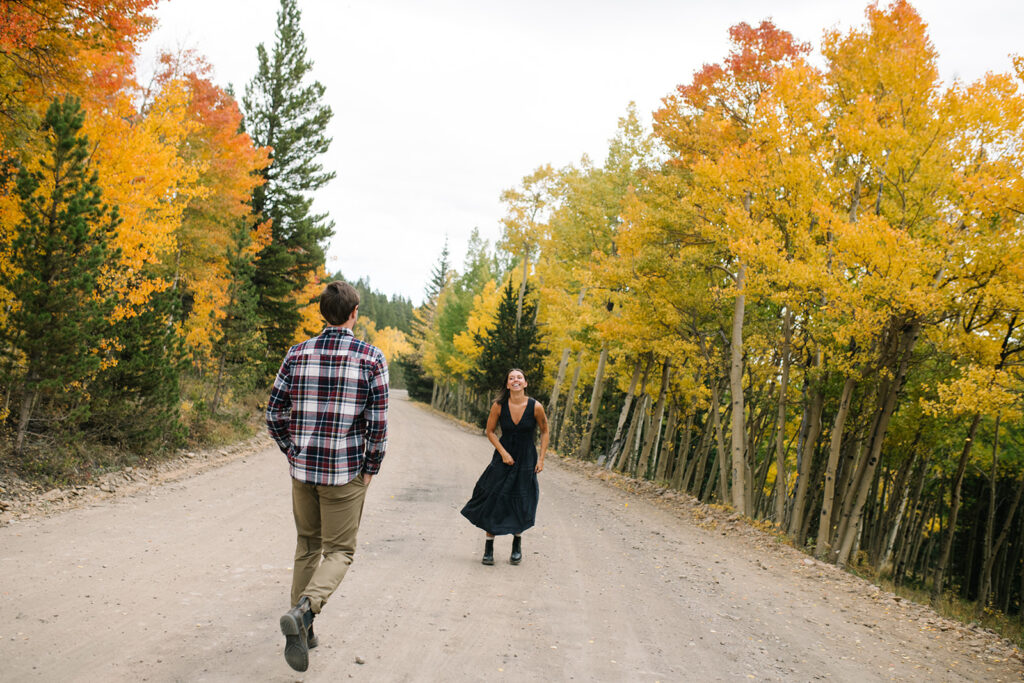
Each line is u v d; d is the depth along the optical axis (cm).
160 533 628
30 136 907
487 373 3103
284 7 2616
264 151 1986
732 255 1458
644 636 461
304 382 338
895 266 933
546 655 396
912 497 1997
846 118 1109
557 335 2552
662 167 1717
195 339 1686
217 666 327
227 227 1998
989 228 936
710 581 689
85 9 829
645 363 2136
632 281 1573
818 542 1143
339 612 435
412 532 750
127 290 1010
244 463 1262
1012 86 939
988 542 1403
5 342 816
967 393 886
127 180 1050
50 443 879
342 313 347
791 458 2277
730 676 399
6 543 541
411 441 2158
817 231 1130
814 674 427
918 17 1120
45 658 319
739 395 1332
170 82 1243
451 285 5356
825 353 1202
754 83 1356
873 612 670
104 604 410
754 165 1174
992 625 1360
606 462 2094
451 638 406
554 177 2889
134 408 1041
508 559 661
